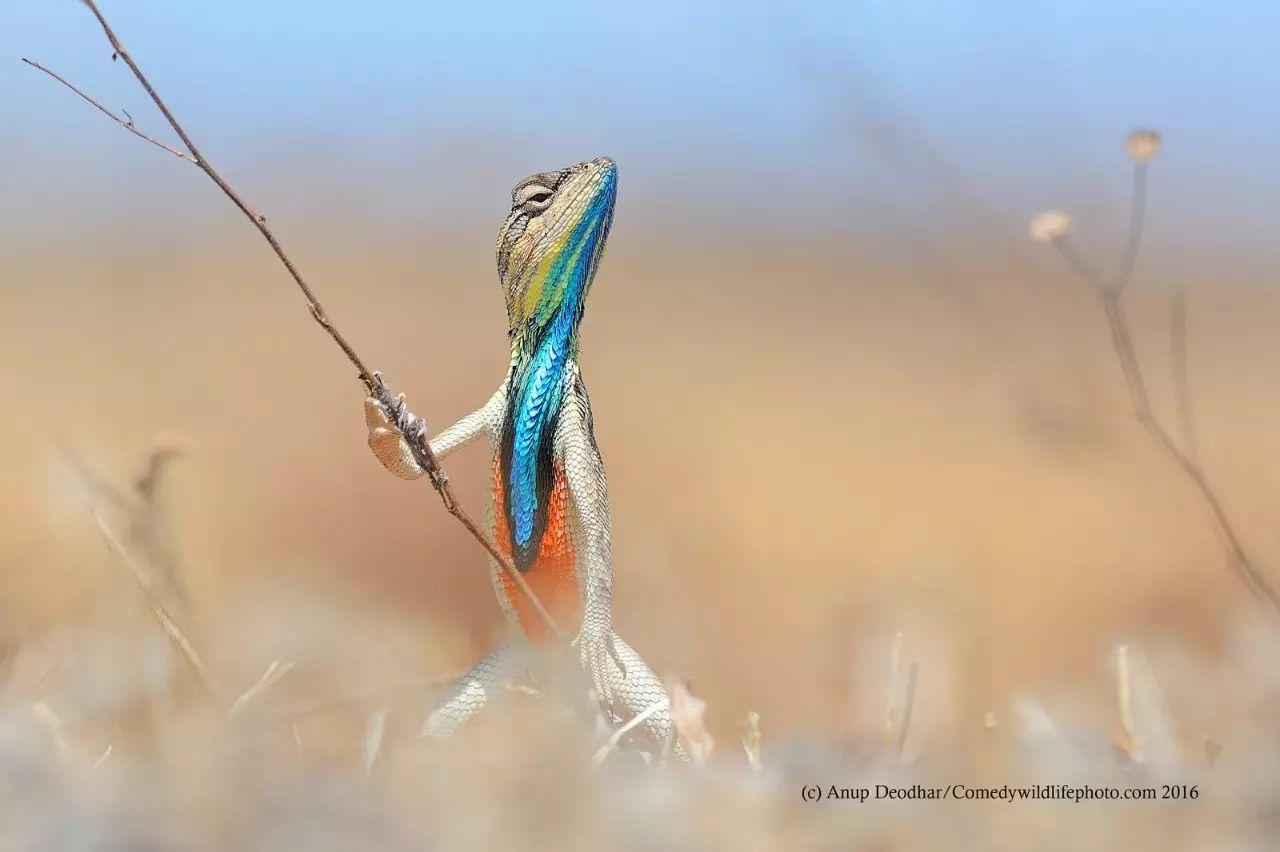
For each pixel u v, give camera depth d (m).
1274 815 1.96
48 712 1.98
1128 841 1.95
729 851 1.95
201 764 1.96
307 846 1.94
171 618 2.00
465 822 1.95
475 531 2.00
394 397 1.99
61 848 1.94
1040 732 2.00
